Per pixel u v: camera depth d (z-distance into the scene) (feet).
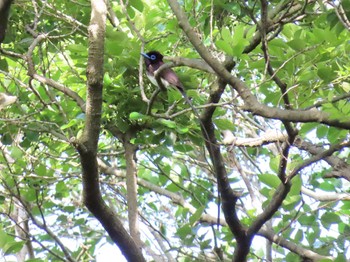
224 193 34.40
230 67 32.65
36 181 42.68
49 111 42.80
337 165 38.50
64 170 47.73
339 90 36.40
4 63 42.47
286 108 31.19
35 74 38.88
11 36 41.86
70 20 41.37
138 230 36.24
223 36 31.40
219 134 41.27
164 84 35.76
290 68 35.09
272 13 35.63
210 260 39.04
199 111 39.06
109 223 30.81
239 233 34.60
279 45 35.12
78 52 39.32
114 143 48.06
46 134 44.39
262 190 37.70
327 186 45.34
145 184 48.14
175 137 39.29
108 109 38.83
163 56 36.99
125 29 47.73
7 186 38.99
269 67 31.32
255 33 34.76
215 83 34.27
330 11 35.01
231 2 36.11
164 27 43.04
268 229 41.45
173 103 36.47
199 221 44.32
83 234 49.62
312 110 29.32
